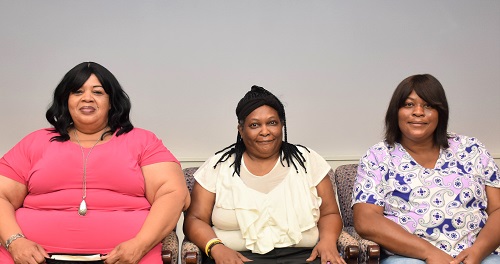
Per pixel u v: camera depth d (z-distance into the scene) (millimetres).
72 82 2420
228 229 2494
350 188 2881
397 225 2352
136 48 3824
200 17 3846
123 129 2500
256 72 3873
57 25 3789
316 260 2387
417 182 2430
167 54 3842
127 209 2377
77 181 2352
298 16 3869
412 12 3898
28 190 2408
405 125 2461
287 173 2529
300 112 3896
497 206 2453
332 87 3896
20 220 2287
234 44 3859
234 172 2523
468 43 3920
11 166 2379
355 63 3896
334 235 2471
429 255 2236
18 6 3768
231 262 2273
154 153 2473
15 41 3771
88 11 3795
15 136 3793
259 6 3857
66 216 2291
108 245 2271
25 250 2141
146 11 3822
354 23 3885
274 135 2471
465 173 2441
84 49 3805
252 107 2473
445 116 2457
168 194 2377
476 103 3938
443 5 3908
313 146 3914
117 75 3820
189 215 2543
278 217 2428
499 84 3936
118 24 3811
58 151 2379
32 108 3801
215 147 3889
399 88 2502
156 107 3852
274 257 2426
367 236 2396
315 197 2543
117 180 2369
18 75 3781
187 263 2297
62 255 2205
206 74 3861
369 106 3912
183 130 3873
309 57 3879
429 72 3922
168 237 2463
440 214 2367
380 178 2498
